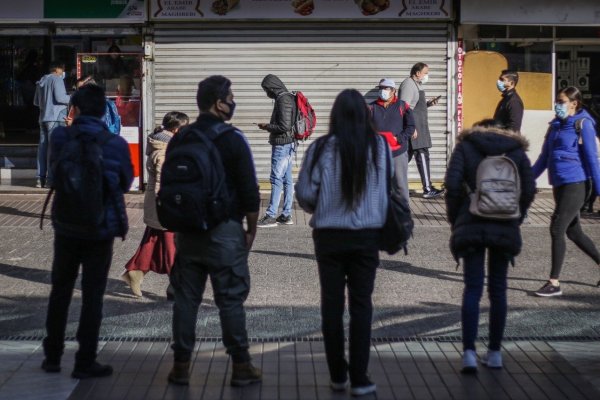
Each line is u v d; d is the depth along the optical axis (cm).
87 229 646
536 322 844
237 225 644
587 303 912
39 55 1900
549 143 923
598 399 634
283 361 718
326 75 1611
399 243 638
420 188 1642
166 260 912
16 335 797
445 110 1627
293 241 1219
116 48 1681
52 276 675
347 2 1584
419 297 934
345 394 643
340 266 633
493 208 668
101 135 654
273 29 1602
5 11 1597
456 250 691
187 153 623
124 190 666
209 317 859
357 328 632
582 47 1742
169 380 663
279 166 1320
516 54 1667
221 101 645
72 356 729
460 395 641
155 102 1617
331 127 633
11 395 635
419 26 1608
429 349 751
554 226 926
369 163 624
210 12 1584
